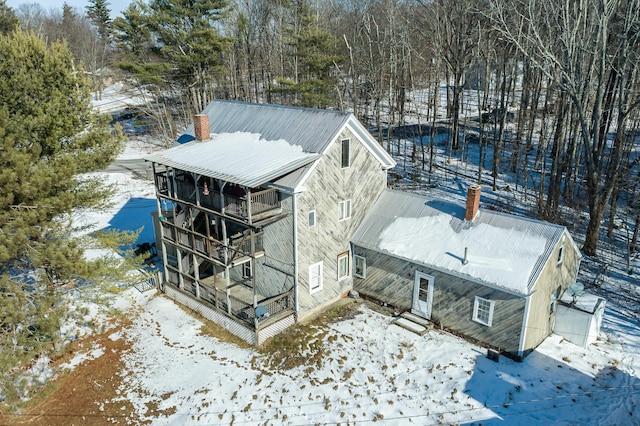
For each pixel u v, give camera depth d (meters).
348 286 23.58
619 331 19.91
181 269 23.22
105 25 84.94
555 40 31.98
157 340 20.58
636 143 39.38
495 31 40.97
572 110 31.31
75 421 16.20
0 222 15.12
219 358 19.20
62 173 16.23
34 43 17.70
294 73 55.88
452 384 17.05
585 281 23.66
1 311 14.83
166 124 57.41
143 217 33.97
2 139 14.86
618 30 28.27
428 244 20.62
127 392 17.48
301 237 20.22
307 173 19.47
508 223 19.92
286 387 17.39
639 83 27.17
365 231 22.73
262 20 59.00
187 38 45.75
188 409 16.56
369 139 21.98
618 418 15.22
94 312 22.72
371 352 19.11
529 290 16.97
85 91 18.98
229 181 18.75
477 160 42.16
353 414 15.98
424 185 37.09
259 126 23.97
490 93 60.12
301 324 21.19
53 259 15.88
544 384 16.80
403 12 56.03
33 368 18.66
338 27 64.75
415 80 61.44
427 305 20.59
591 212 25.53
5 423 16.09
